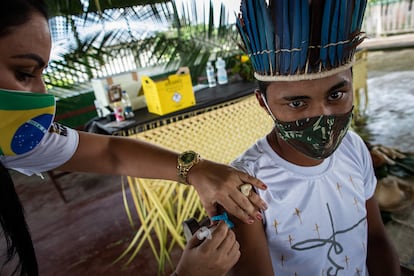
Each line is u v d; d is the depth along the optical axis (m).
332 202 0.70
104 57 2.21
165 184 1.86
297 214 0.67
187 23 2.25
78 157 0.76
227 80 2.56
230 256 0.55
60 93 2.44
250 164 0.68
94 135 0.81
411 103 3.66
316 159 0.64
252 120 2.11
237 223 0.64
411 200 1.97
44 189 3.30
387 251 0.82
